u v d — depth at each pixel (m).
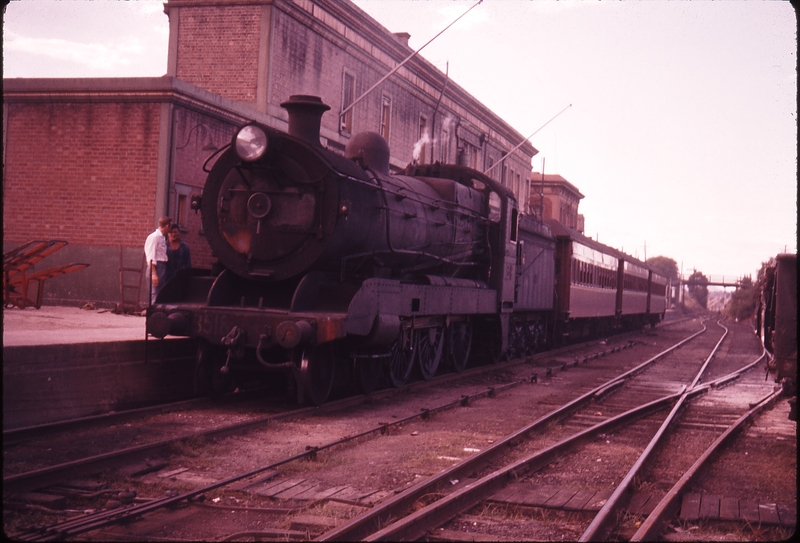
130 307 14.12
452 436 7.74
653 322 43.25
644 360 19.45
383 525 4.52
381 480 5.82
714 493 5.84
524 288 17.00
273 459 6.38
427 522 4.54
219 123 16.72
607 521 4.73
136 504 4.91
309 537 4.34
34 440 6.59
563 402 10.74
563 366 15.77
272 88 18.91
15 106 15.79
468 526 4.71
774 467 6.80
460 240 13.36
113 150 15.34
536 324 19.20
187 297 9.55
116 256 15.29
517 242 16.03
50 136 15.64
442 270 12.95
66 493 5.06
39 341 7.95
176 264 11.30
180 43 19.30
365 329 9.02
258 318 8.62
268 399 9.59
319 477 5.86
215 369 9.39
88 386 8.00
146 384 8.88
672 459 7.17
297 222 8.84
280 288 9.23
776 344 7.25
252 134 8.65
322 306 8.97
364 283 8.97
